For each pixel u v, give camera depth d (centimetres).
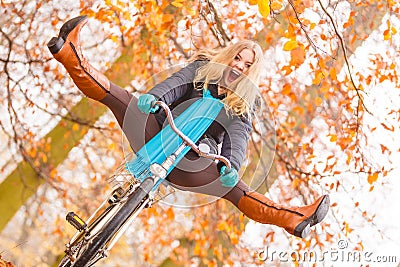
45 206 692
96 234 300
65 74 674
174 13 621
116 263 697
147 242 696
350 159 651
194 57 345
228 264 671
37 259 692
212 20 577
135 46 634
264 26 627
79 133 665
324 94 645
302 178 671
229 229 662
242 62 338
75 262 289
